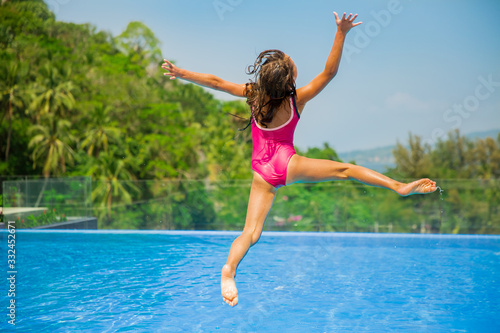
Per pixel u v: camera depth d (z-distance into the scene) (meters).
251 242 3.42
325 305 5.34
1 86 36.53
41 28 44.75
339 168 3.42
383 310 5.16
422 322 4.75
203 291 5.89
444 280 6.64
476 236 10.02
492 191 12.28
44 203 12.50
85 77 42.78
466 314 5.03
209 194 13.17
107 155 37.78
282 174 3.52
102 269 7.22
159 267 7.36
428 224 12.41
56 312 4.98
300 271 7.14
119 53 49.72
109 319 4.76
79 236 10.41
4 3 43.12
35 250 8.92
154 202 13.24
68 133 37.47
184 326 4.55
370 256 8.52
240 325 4.59
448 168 48.56
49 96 37.06
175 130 45.69
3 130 36.94
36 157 35.62
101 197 13.65
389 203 12.41
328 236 10.12
